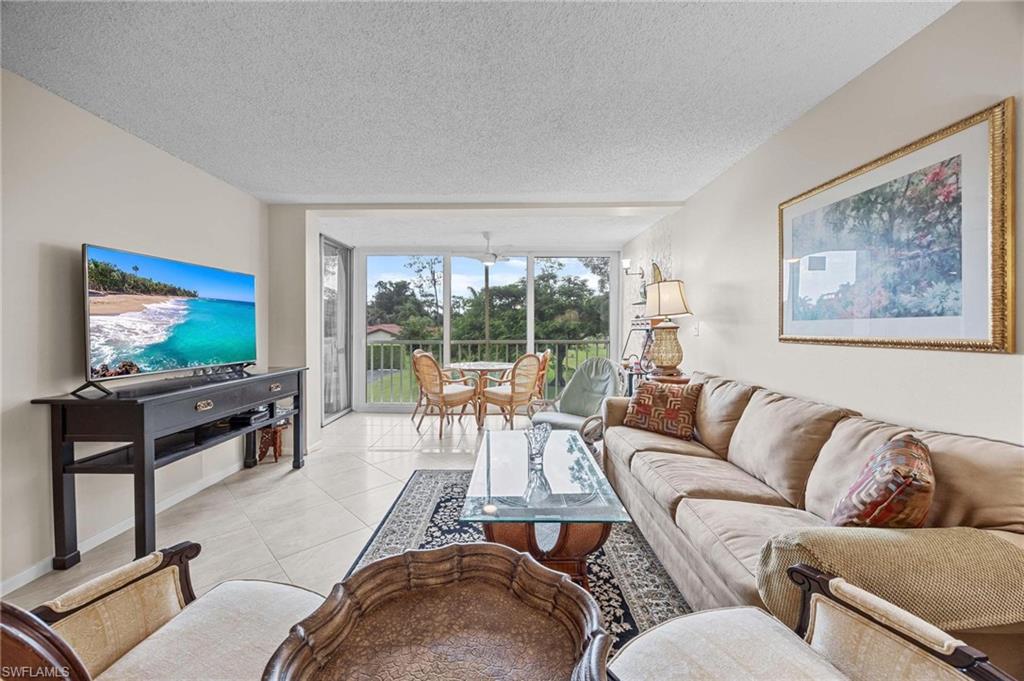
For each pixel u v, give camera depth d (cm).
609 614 171
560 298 605
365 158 283
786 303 241
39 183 196
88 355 204
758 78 195
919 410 166
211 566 203
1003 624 97
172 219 275
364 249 593
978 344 144
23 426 190
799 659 96
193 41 166
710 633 106
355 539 229
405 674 84
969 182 146
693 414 280
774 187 254
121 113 221
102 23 155
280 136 250
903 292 170
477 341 604
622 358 560
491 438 287
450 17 155
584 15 154
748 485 195
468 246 589
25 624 72
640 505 236
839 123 204
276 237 387
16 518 188
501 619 100
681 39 168
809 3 149
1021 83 134
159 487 267
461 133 249
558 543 183
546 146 267
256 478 324
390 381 602
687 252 379
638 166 301
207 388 243
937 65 158
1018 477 118
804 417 194
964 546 106
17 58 175
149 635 107
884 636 90
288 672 78
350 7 149
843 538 109
